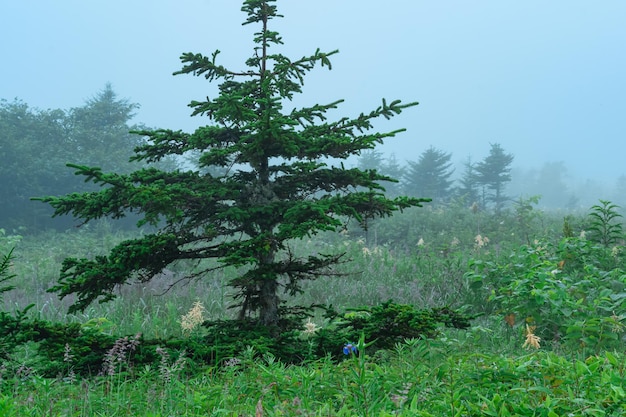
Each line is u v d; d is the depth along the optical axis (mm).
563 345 6910
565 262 9703
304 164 5977
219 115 5176
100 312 9672
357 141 5570
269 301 5953
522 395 4211
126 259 5281
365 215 5773
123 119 36594
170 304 9219
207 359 5465
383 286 10969
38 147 32219
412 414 3719
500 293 8898
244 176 6160
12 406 3951
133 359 5359
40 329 5309
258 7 5953
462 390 4348
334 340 5711
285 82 5855
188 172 5871
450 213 22219
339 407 4363
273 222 5848
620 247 10039
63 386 4836
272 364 5023
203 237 5621
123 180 5184
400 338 5672
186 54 5711
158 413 4008
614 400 3912
